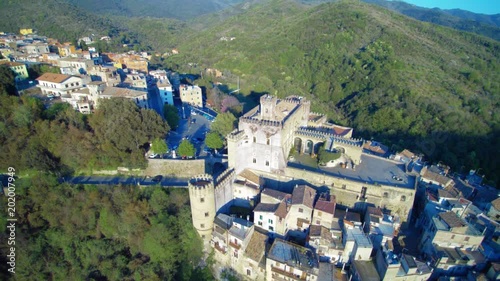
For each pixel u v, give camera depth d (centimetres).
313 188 8138
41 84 11250
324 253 6612
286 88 17762
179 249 7200
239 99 16912
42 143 8612
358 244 6247
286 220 6962
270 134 8062
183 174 8819
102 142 8631
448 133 13050
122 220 7600
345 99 17612
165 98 13725
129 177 8812
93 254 7581
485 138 12900
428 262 6397
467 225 6444
